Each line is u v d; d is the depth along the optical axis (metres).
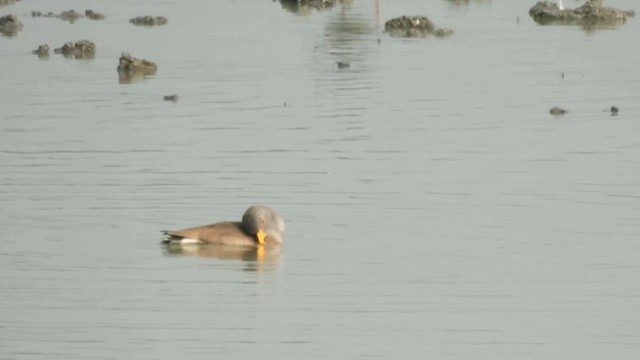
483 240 18.80
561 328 16.16
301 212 19.89
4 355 15.45
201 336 15.97
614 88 27.44
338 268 17.88
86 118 25.30
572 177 21.47
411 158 22.53
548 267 17.88
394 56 30.53
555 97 26.75
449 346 15.70
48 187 21.03
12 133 24.28
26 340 15.84
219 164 22.17
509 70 29.14
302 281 17.48
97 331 16.08
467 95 26.88
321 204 20.19
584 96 26.81
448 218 19.62
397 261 18.06
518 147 23.20
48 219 19.59
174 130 24.36
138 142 23.56
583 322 16.33
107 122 24.97
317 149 23.06
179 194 20.66
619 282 17.41
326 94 27.00
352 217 19.67
